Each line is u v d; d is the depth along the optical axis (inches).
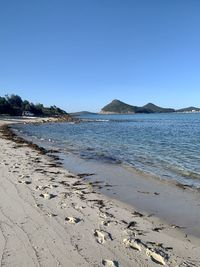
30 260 232.1
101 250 255.9
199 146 1071.6
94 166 686.5
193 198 441.4
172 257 254.1
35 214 331.3
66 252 248.2
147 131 1999.3
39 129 2306.8
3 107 5615.2
